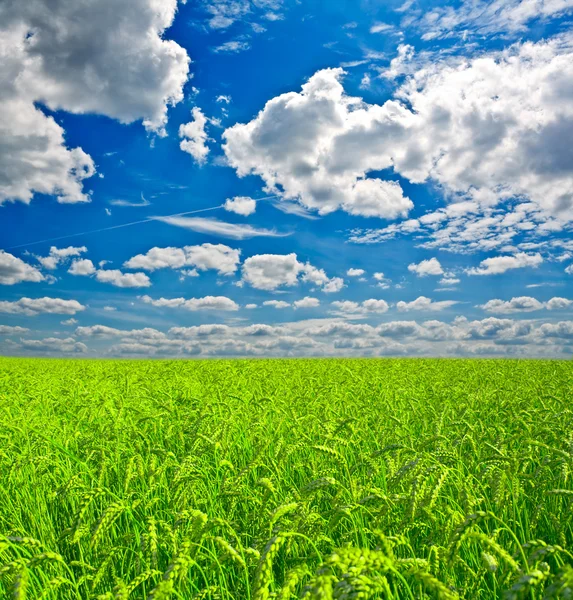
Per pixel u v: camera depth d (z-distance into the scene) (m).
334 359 30.48
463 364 22.02
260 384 11.86
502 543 4.03
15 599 2.61
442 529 3.65
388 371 16.89
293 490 4.74
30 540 3.09
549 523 4.34
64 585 3.88
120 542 4.12
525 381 12.90
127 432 7.02
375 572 2.24
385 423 7.37
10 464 5.73
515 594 1.98
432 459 4.26
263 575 2.47
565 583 1.86
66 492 4.80
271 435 6.93
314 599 1.96
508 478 4.15
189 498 4.84
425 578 2.24
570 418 6.66
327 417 7.26
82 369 21.39
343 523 4.51
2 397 9.70
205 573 3.98
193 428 6.70
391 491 4.32
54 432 7.45
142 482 5.36
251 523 4.42
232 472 5.49
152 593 2.52
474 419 7.86
